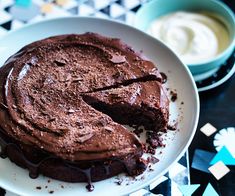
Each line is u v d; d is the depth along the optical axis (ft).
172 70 2.13
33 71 2.00
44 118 1.83
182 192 1.87
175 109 2.03
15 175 1.82
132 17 2.49
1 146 1.87
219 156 1.99
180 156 1.85
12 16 2.45
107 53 2.07
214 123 2.12
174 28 2.39
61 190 1.78
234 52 2.38
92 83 1.98
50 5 2.52
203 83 2.27
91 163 1.74
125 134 1.80
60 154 1.73
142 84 2.01
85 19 2.25
